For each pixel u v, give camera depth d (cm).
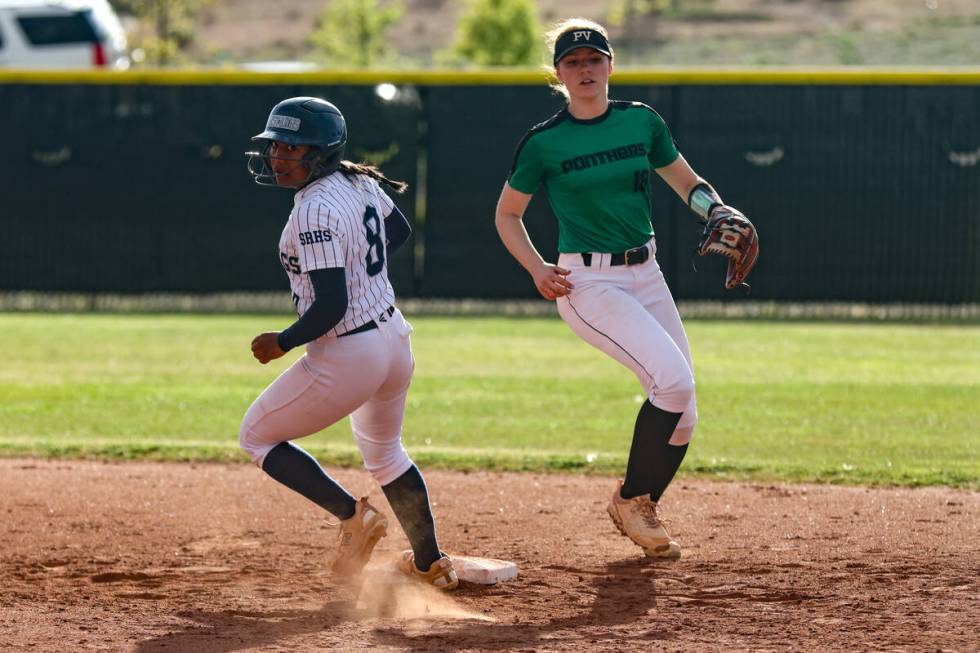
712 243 1934
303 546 2050
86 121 5909
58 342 4862
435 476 2641
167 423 3294
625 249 1911
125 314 5844
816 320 5669
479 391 3781
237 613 1648
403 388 1736
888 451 2886
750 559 1922
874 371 4175
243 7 18312
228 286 5950
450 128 5822
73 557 1975
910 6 16025
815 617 1600
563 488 2517
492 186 5831
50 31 8669
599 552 1994
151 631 1556
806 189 5694
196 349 4697
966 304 5675
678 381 1850
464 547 2031
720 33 15075
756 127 5688
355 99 5831
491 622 1606
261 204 5906
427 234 5875
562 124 1891
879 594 1702
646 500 1931
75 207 5950
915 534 2072
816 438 3053
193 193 5925
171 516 2264
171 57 12588
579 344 4875
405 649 1474
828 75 5631
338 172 1677
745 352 4631
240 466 2752
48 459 2830
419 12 17712
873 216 5681
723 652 1452
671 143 1986
